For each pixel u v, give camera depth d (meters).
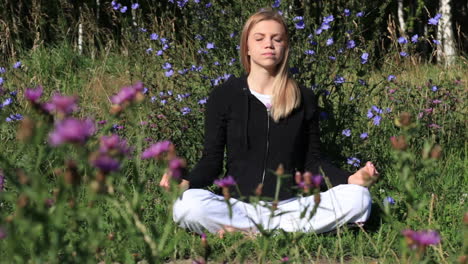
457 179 4.34
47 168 3.09
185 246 3.01
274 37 3.55
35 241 1.49
